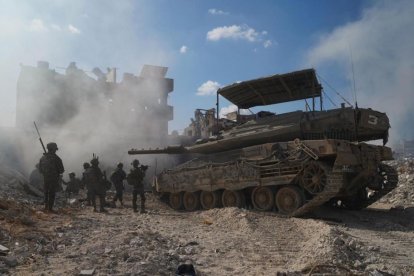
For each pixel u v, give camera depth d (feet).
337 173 45.42
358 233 39.09
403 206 57.52
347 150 46.06
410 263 26.94
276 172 50.88
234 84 58.90
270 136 54.24
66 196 66.95
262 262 26.21
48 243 28.22
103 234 31.68
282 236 35.65
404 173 79.56
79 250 26.30
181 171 66.23
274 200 51.88
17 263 22.48
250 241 33.37
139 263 22.49
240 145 60.13
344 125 49.57
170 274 21.77
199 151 66.33
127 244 28.14
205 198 62.39
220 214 47.42
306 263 25.17
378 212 54.85
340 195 53.26
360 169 48.60
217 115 64.54
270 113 60.23
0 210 35.68
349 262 25.76
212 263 25.53
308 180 48.29
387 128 52.08
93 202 54.13
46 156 46.37
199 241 32.68
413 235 38.68
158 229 38.14
